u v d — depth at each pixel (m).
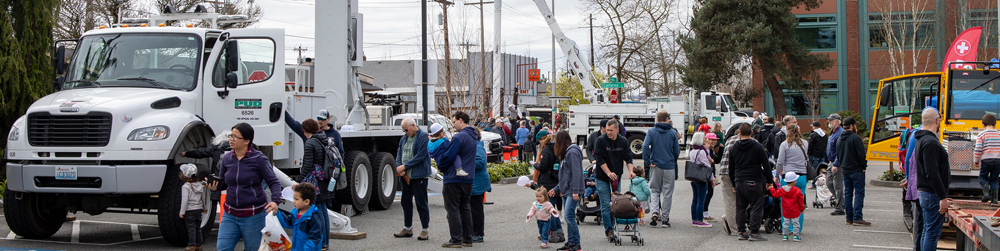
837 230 10.54
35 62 13.39
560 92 60.88
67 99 8.84
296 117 10.88
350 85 12.95
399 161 9.72
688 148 27.23
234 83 9.45
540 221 9.10
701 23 37.34
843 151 11.01
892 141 14.06
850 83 40.56
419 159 9.39
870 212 12.63
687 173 10.74
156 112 8.86
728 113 29.08
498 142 23.61
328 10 12.63
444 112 27.23
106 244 9.24
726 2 36.44
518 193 16.09
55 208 9.46
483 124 26.17
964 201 8.30
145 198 9.13
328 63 12.62
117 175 8.41
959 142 9.79
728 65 36.97
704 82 36.59
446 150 8.94
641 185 10.10
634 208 9.00
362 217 12.10
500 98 30.39
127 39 9.74
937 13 39.09
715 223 11.22
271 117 9.98
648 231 10.42
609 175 8.98
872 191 16.47
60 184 8.61
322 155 8.86
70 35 25.14
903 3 39.19
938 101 12.70
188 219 8.34
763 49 35.78
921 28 39.78
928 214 7.47
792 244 9.38
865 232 10.36
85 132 8.58
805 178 11.37
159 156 8.53
